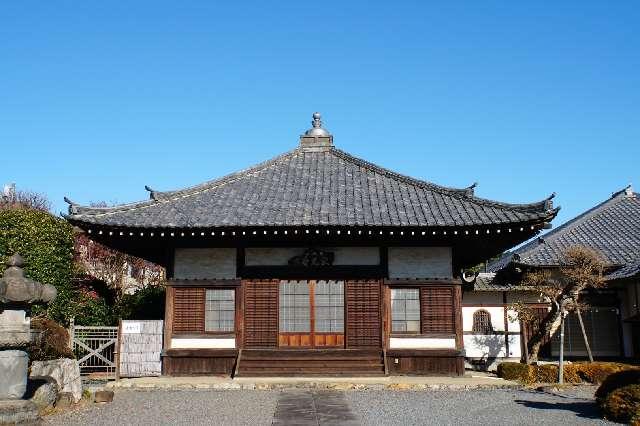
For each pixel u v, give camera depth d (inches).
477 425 498.0
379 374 779.4
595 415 538.3
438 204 868.6
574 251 882.8
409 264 834.8
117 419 534.6
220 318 832.9
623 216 1304.1
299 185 949.8
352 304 829.8
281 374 781.9
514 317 1041.5
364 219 812.0
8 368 483.8
